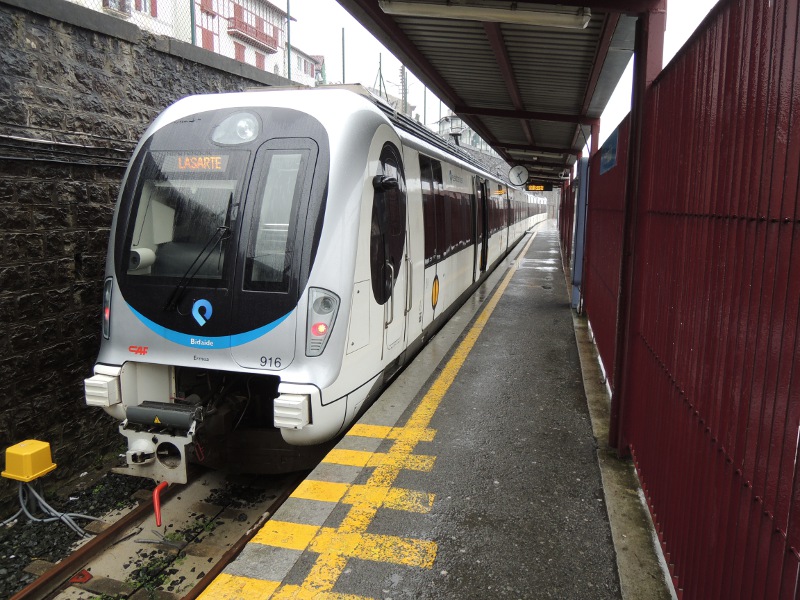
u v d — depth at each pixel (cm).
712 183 236
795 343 156
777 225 170
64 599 412
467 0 434
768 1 182
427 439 465
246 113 471
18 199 549
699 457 243
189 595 384
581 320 919
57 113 585
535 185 2359
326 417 431
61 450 608
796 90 159
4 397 546
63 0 579
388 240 532
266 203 445
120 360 464
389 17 548
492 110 943
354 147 462
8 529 507
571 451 444
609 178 630
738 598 193
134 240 467
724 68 225
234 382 490
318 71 1755
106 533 473
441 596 284
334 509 360
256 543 325
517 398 560
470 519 350
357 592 286
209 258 447
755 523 181
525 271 1591
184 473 441
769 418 172
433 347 750
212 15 1106
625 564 304
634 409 415
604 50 589
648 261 379
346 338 443
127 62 670
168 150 477
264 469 497
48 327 586
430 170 748
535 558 313
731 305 209
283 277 431
